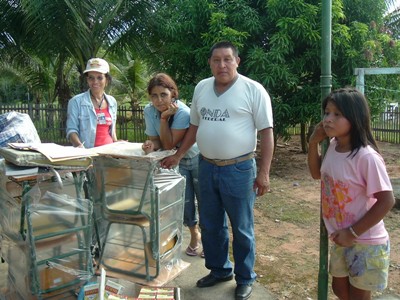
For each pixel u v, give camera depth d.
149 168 2.55
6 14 9.63
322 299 2.50
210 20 7.73
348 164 2.03
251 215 2.86
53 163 2.28
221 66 2.59
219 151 2.71
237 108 2.64
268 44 7.91
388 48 8.39
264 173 2.71
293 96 7.98
